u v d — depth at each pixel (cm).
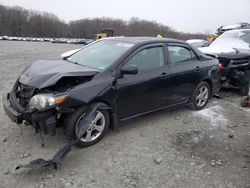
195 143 402
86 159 342
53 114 327
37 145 366
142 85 410
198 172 327
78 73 352
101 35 2153
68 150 328
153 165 337
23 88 362
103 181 301
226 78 667
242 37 816
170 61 462
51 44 3406
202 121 490
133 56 407
